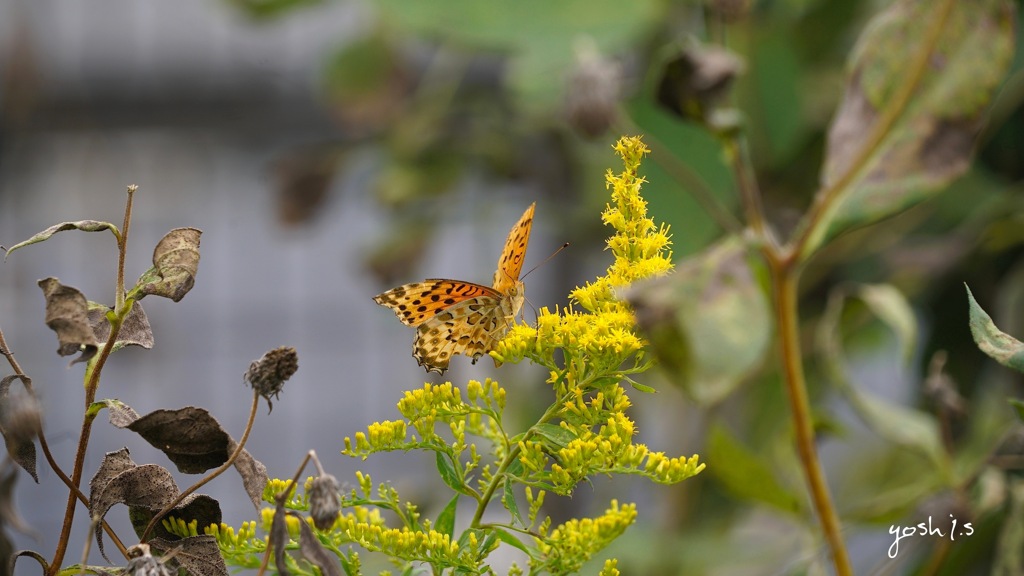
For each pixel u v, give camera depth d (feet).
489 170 9.09
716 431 5.88
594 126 6.15
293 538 5.31
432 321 5.46
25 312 13.60
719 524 7.41
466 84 9.73
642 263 5.33
